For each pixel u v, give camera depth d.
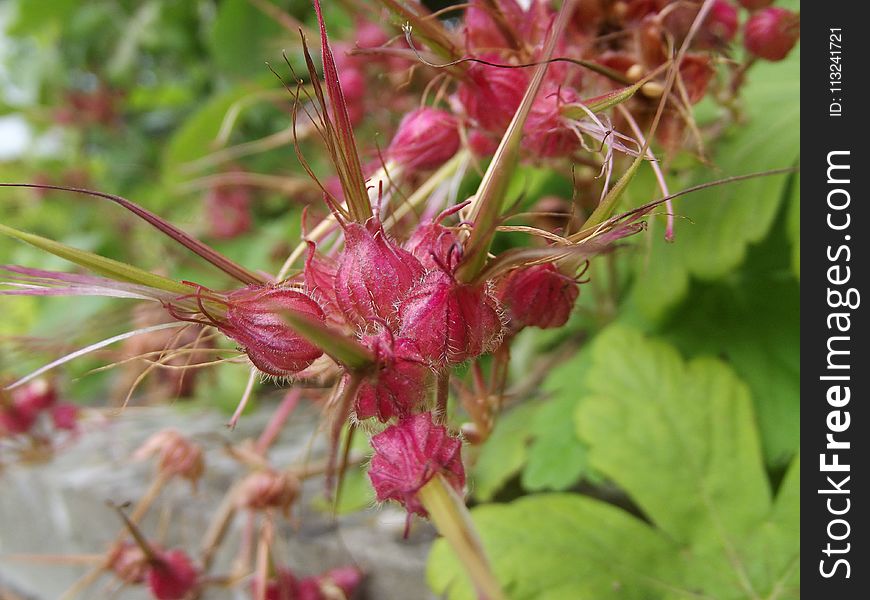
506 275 0.07
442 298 0.06
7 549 0.23
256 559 0.14
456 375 0.09
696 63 0.09
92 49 0.31
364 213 0.07
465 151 0.10
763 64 0.12
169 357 0.07
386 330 0.06
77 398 0.23
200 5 0.29
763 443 0.11
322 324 0.06
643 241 0.11
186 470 0.13
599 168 0.10
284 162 0.22
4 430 0.16
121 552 0.12
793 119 0.11
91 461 0.19
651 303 0.11
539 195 0.15
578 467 0.12
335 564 0.13
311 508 0.14
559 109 0.08
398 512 0.13
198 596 0.12
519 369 0.16
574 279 0.07
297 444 0.18
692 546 0.10
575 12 0.10
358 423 0.07
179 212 0.27
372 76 0.14
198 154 0.21
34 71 0.32
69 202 0.29
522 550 0.10
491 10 0.09
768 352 0.11
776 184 0.11
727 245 0.11
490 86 0.08
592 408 0.11
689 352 0.12
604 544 0.10
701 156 0.09
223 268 0.07
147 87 0.31
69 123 0.29
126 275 0.06
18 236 0.06
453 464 0.06
